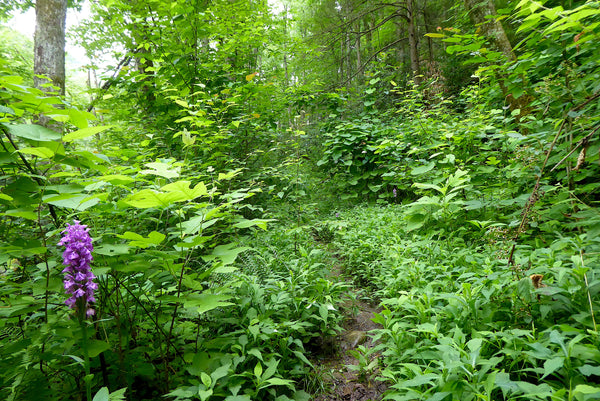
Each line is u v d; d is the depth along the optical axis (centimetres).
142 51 625
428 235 344
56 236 226
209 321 252
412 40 1116
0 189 155
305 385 234
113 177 170
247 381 204
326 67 1401
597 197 280
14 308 165
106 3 507
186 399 183
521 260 217
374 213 602
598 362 135
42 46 527
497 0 577
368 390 226
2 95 160
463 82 973
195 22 506
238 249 183
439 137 501
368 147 700
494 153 411
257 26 634
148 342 231
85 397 189
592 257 201
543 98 296
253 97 576
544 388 129
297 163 547
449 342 171
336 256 504
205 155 469
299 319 270
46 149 148
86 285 135
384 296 340
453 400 143
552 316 187
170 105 522
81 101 799
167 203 165
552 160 271
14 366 166
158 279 202
